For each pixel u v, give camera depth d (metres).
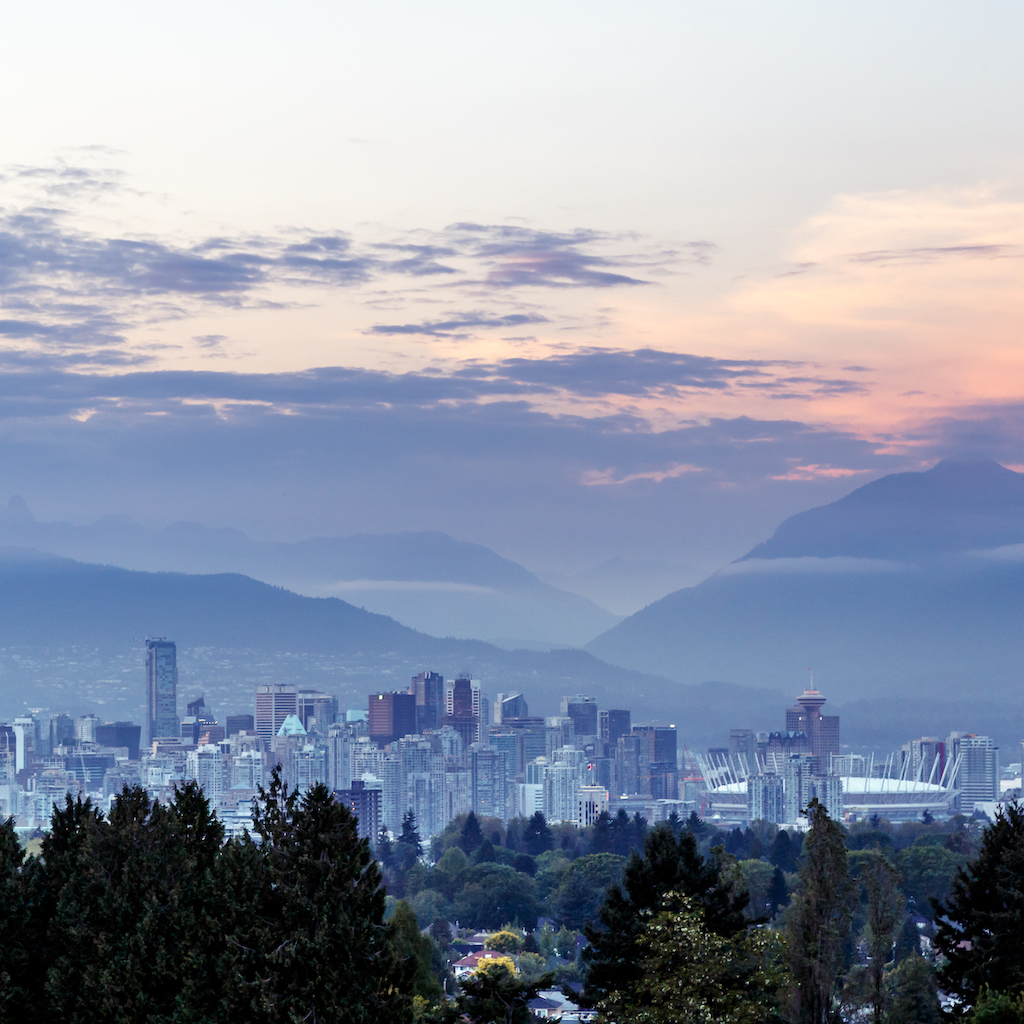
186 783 138.75
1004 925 148.00
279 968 109.50
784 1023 133.00
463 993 124.44
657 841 145.12
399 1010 111.12
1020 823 156.88
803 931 135.62
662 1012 122.81
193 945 113.94
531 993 119.62
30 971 123.38
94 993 115.25
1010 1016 131.88
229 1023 109.50
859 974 139.50
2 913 123.00
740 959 130.25
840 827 140.00
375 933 113.12
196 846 130.12
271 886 115.00
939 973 151.38
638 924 138.38
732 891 148.00
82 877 123.69
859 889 140.12
